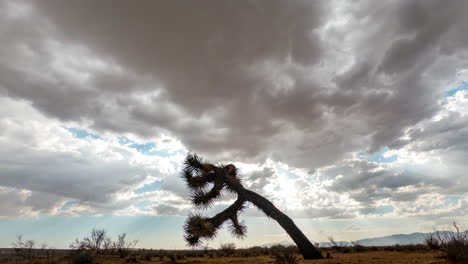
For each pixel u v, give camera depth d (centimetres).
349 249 1568
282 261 995
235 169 1338
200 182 1253
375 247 1580
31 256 1639
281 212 1173
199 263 1193
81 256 1303
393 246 1548
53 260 1398
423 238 1345
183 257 1661
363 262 869
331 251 1606
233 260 1254
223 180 1268
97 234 1811
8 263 1430
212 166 1305
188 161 1296
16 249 1739
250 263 1069
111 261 1378
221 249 1958
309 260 1015
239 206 1230
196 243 1081
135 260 1430
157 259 1529
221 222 1173
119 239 1788
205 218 1145
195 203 1238
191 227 1045
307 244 1098
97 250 1758
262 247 2047
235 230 1194
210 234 1062
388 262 845
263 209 1191
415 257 926
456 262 735
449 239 856
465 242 809
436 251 1105
